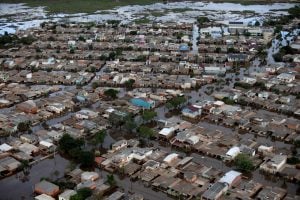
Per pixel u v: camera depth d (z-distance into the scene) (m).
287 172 145.75
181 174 148.00
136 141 170.88
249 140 171.12
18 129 184.38
